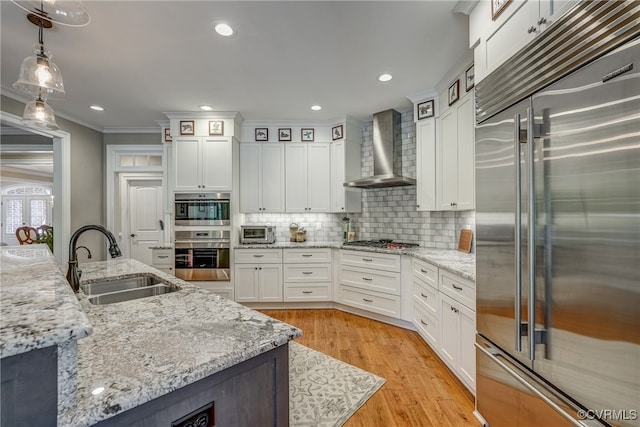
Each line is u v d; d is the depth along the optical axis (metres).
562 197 1.07
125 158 4.47
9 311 0.66
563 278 1.06
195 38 2.15
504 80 1.41
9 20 1.92
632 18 0.84
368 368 2.30
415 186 3.63
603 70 0.92
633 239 0.84
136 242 4.62
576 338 1.02
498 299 1.45
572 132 1.03
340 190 3.96
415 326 2.94
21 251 1.64
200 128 3.75
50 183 8.88
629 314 0.85
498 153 1.45
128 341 0.87
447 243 3.22
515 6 1.39
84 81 2.83
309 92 3.11
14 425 0.52
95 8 1.81
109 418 0.60
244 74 2.70
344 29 2.05
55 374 0.56
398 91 3.07
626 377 0.86
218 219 3.73
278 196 4.06
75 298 0.78
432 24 2.00
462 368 1.96
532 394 1.22
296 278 3.72
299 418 1.74
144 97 3.22
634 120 0.84
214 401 0.77
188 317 1.08
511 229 1.35
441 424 1.70
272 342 0.88
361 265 3.41
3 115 2.97
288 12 1.88
